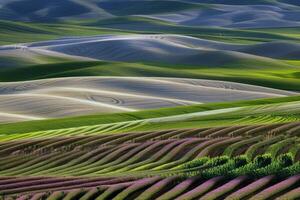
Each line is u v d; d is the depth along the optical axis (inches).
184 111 7810.0
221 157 4210.1
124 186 3575.3
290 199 3063.5
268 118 6358.3
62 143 5339.6
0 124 6998.0
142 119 7185.0
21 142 5438.0
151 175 3850.9
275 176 3535.9
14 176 4183.1
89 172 4320.9
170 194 3331.7
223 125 5880.9
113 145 5142.7
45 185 3782.0
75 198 3467.0
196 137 5270.7
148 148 4872.0
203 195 3316.9
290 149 4170.8
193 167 4190.5
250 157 4104.3
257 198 3139.8
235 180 3506.4
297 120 6072.8
